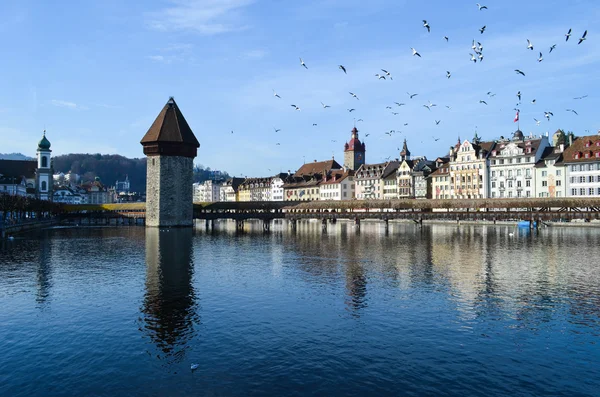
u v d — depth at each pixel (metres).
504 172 123.56
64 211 137.12
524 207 89.88
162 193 104.94
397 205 101.31
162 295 31.95
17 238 77.12
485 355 20.61
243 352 21.11
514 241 67.69
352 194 169.00
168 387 17.78
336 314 26.91
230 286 34.84
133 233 90.00
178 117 108.38
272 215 105.69
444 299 30.27
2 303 29.97
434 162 151.75
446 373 18.81
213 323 25.38
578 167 106.31
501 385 17.78
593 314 26.66
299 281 36.62
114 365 19.83
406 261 47.25
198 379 18.42
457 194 133.88
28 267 44.44
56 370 19.36
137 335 23.50
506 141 131.88
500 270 41.16
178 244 67.19
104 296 31.75
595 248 57.56
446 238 74.50
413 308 28.08
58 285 35.53
